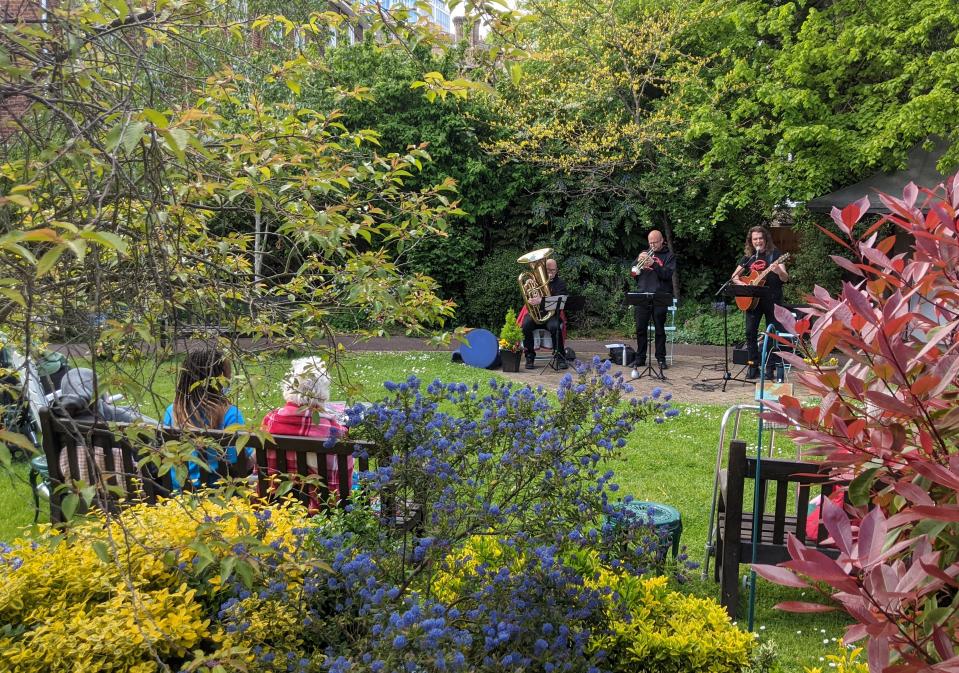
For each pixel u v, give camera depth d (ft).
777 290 33.68
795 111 42.68
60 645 7.60
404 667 6.11
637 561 8.92
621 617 8.67
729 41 51.70
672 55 53.62
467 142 54.39
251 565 6.57
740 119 47.50
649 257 37.17
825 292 5.95
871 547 4.12
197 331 7.84
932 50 40.70
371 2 7.84
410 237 9.93
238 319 8.28
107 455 12.67
